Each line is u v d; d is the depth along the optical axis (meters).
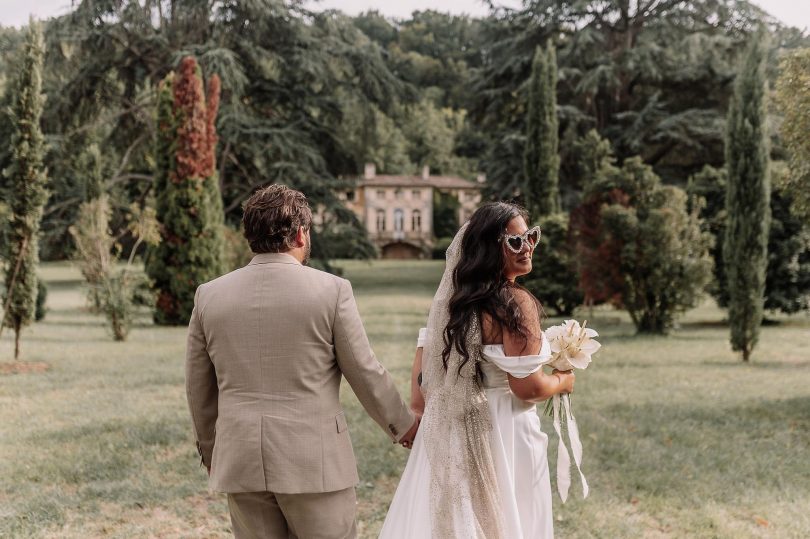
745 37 24.55
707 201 17.05
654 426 6.53
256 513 2.43
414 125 73.00
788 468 5.27
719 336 14.43
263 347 2.37
